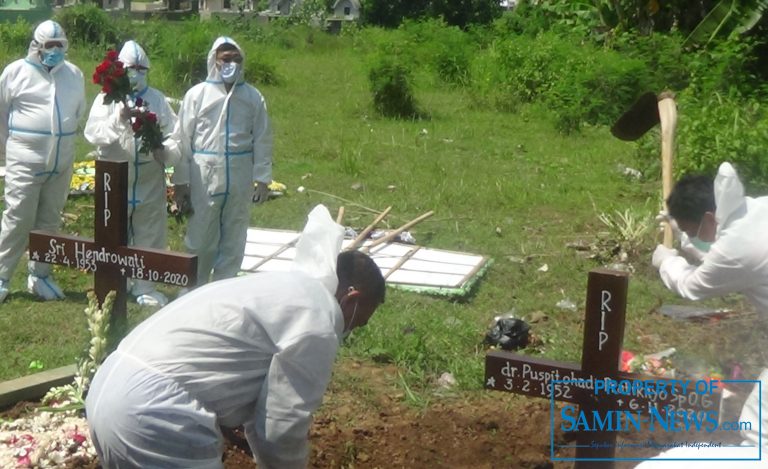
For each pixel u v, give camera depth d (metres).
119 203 5.43
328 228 3.78
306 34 29.09
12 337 6.98
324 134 14.98
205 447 3.51
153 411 3.44
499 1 38.59
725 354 6.82
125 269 5.46
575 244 9.49
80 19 23.78
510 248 9.48
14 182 7.59
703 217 4.36
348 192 11.47
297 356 3.45
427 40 22.67
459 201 11.14
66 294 7.96
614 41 19.73
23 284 8.12
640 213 9.92
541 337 7.21
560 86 17.53
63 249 5.60
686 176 4.52
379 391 6.24
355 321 3.76
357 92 19.50
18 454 5.15
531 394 4.33
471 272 8.49
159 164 7.68
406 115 16.92
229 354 3.48
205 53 19.31
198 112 7.42
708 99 14.42
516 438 5.65
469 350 6.92
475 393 6.25
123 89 7.16
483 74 19.84
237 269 7.79
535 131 16.19
